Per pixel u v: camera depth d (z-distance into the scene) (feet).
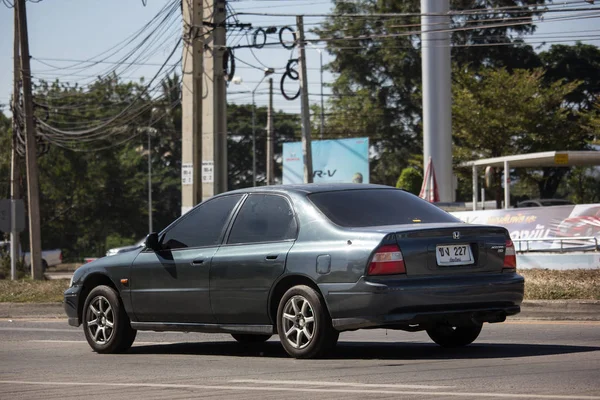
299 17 182.70
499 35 367.04
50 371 56.39
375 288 52.42
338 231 55.31
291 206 58.44
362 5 404.98
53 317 110.01
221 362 58.18
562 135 296.30
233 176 545.03
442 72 203.31
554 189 320.09
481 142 296.71
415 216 57.98
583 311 88.48
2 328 92.63
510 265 56.80
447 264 54.34
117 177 471.62
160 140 537.65
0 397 45.57
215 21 156.35
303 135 187.93
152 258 64.39
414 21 388.37
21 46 180.14
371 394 42.32
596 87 378.73
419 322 53.26
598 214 126.41
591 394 40.78
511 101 293.64
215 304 60.29
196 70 155.53
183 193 154.71
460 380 45.93
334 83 433.48
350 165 315.37
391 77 402.52
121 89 461.37
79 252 493.36
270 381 47.98
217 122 155.53
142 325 65.00
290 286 57.41
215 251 60.90
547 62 380.37
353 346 65.51
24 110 179.83
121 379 51.21
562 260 122.42
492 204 274.36
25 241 470.80
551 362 52.01
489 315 55.26
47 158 459.32
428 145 203.92
